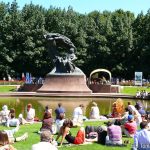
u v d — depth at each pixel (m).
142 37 108.00
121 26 109.19
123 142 21.06
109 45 108.75
